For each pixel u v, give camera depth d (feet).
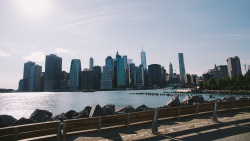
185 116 45.96
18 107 251.60
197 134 32.19
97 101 334.85
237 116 49.03
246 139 29.14
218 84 438.81
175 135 31.60
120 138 29.78
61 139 29.25
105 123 34.09
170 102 86.43
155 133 32.83
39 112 66.13
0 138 24.08
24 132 26.07
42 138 27.20
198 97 95.66
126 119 36.63
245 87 359.46
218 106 53.72
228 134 32.14
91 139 29.19
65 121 28.91
